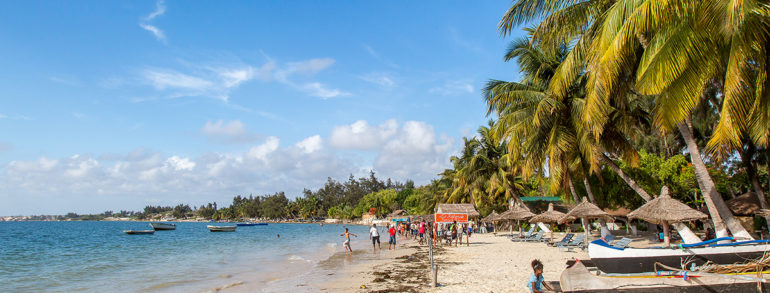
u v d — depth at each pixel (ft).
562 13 46.85
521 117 76.43
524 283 42.68
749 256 31.40
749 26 29.63
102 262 83.66
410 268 59.57
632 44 35.94
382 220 431.02
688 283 28.99
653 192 104.58
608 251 33.55
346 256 85.10
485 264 59.47
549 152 72.79
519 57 78.64
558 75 49.32
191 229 362.12
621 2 35.99
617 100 55.52
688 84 32.86
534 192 174.60
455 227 100.68
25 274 65.82
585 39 48.75
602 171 109.19
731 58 29.94
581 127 65.77
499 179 132.16
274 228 376.89
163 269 69.77
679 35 32.45
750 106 35.47
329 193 630.33
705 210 94.99
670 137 116.78
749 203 87.20
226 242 154.30
